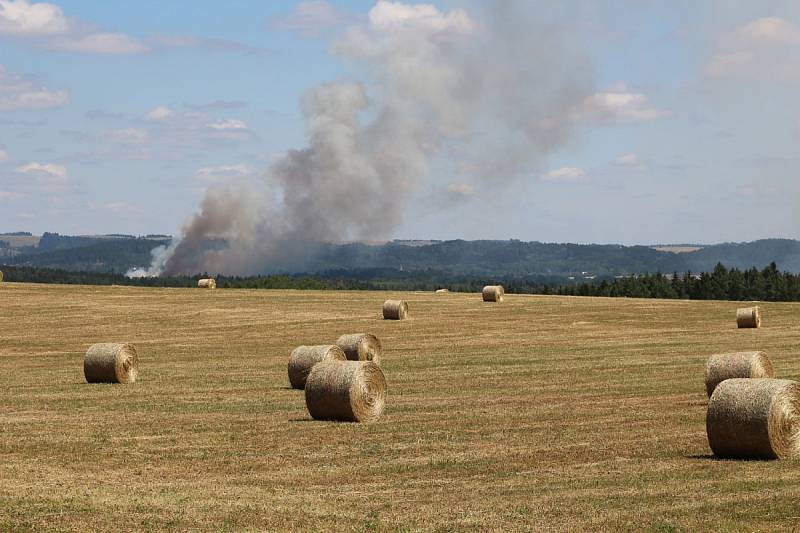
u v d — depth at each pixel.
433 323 92.56
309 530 20.69
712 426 28.48
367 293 128.88
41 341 79.25
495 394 45.88
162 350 72.38
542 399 43.75
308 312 102.44
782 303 117.31
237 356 68.12
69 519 21.86
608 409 40.03
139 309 103.50
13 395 47.56
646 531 20.03
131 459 29.84
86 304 107.38
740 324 87.19
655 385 48.47
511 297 128.00
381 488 25.34
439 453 30.30
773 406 27.75
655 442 31.55
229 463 29.14
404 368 58.44
